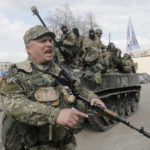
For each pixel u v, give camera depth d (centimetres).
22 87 218
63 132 231
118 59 1089
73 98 242
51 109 198
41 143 226
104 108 241
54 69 249
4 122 231
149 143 655
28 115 196
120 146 644
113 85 886
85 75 732
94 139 723
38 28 235
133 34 2191
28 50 243
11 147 226
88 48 800
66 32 745
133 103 1180
